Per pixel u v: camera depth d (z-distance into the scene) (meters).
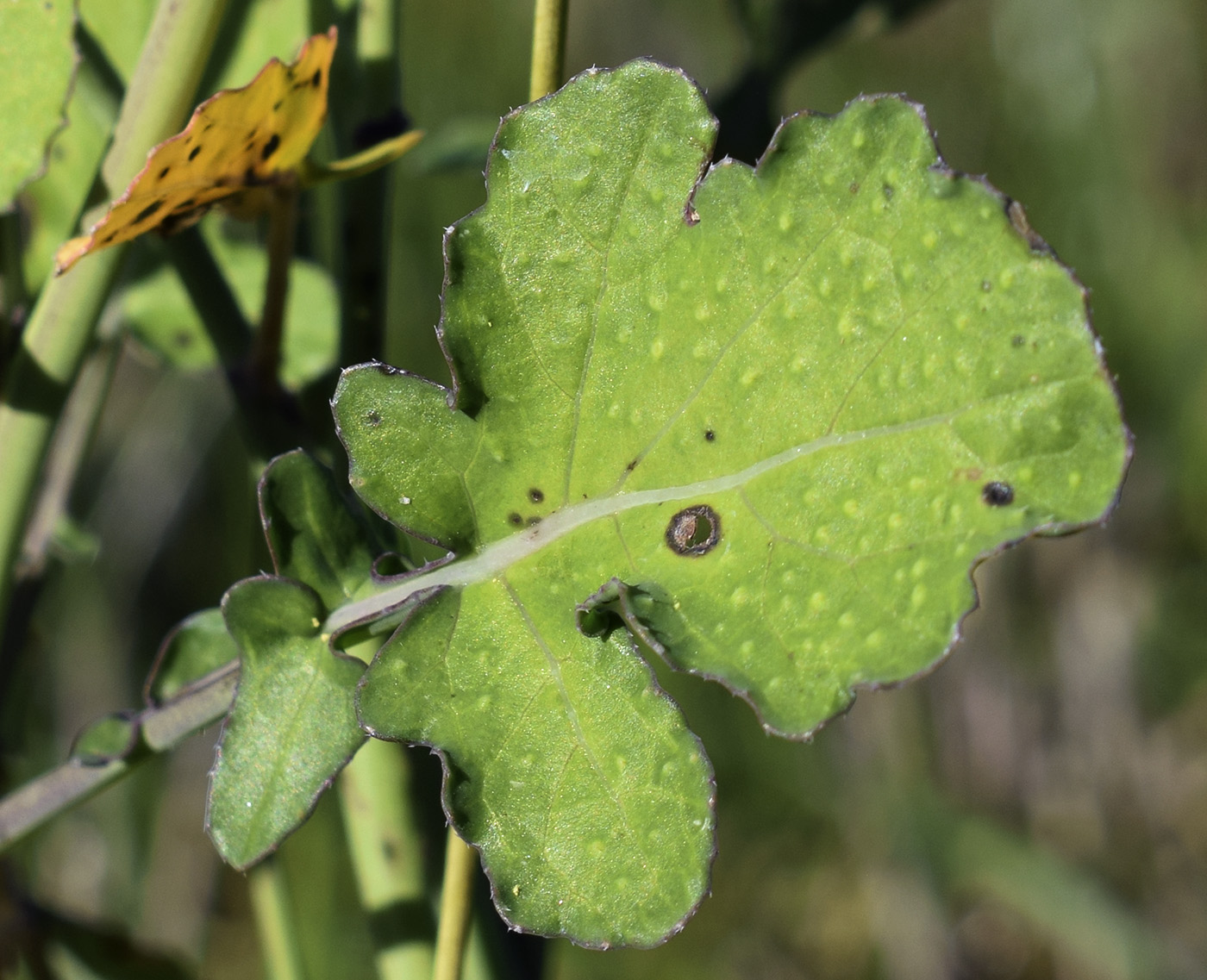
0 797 0.37
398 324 0.97
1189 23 1.07
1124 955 0.98
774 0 0.40
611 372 0.29
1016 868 1.02
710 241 0.29
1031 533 0.28
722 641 0.29
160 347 0.38
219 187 0.31
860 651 0.28
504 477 0.29
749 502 0.29
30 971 0.36
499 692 0.29
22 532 0.32
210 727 0.31
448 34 0.99
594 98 0.29
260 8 0.37
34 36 0.31
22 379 0.32
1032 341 0.28
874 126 0.28
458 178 0.96
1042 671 1.15
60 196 0.37
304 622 0.29
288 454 0.29
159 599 1.01
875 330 0.29
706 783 0.28
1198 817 1.14
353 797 0.34
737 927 1.07
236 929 1.02
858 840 1.07
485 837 0.29
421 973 0.34
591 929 0.28
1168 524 1.14
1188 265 1.10
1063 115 1.09
